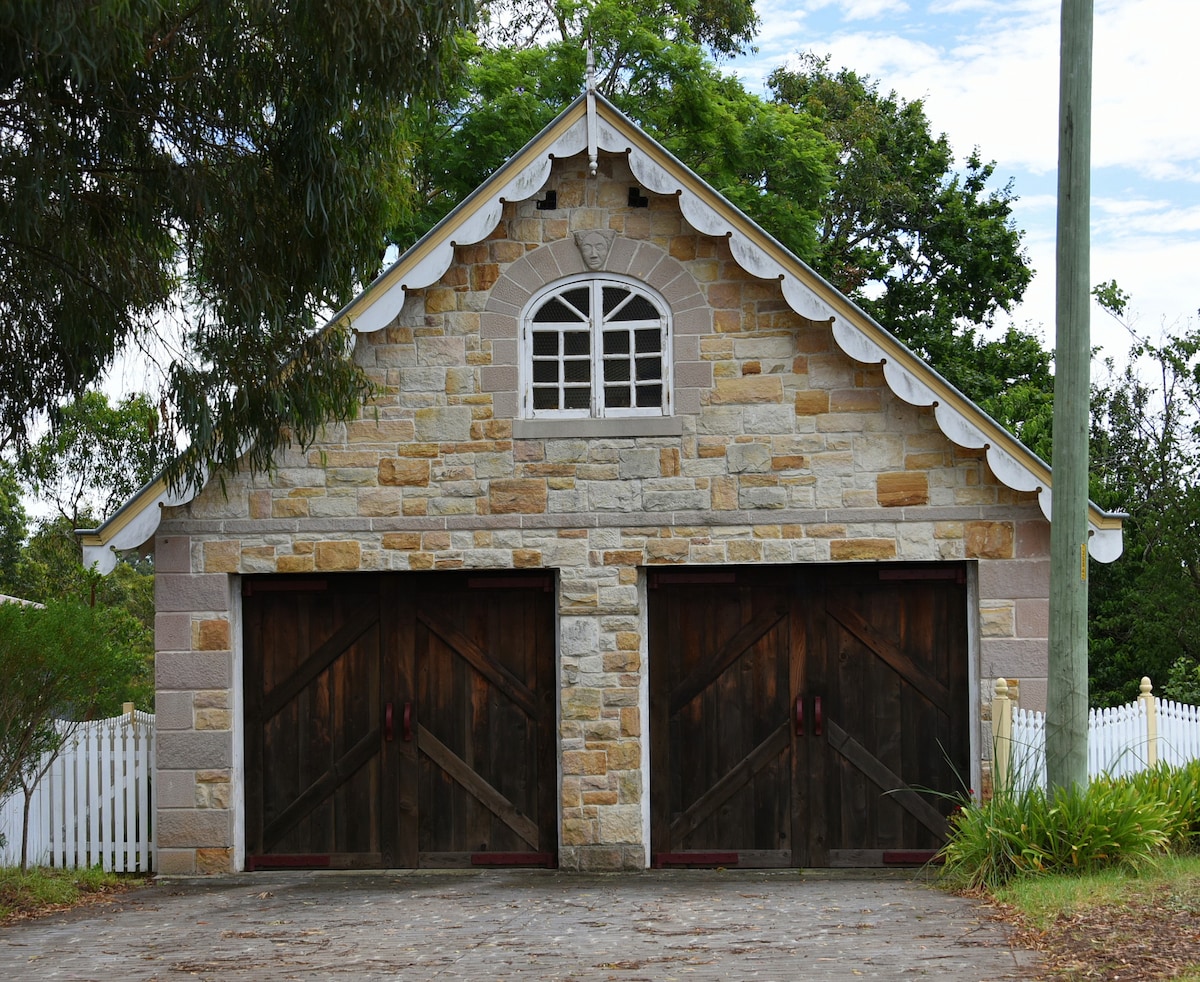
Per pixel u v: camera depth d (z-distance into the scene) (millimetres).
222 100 10195
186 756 12359
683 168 12062
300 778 12617
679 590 12578
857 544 12195
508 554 12359
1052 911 8586
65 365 10680
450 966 8055
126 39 8695
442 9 9828
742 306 12352
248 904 10859
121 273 10453
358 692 12656
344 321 12039
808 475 12258
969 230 30500
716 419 12328
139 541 12188
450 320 12461
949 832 12219
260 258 10406
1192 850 10492
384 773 12570
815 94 31672
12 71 8633
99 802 12797
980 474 12148
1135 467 28156
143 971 8250
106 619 14789
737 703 12492
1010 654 12055
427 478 12422
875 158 29828
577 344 12508
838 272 29828
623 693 12289
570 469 12383
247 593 12648
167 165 9914
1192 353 28891
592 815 12242
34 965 8562
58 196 9438
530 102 23375
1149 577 25750
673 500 12328
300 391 10547
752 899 10469
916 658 12383
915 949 8016
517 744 12562
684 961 7965
